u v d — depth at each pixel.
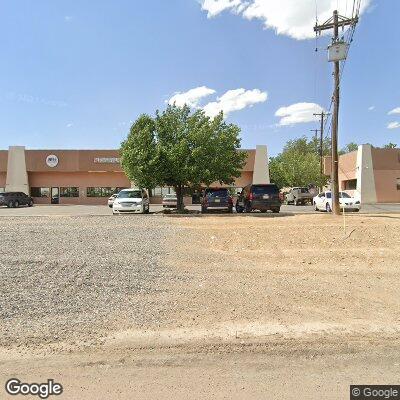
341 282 7.75
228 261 9.77
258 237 12.88
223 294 6.80
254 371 4.06
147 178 24.84
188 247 11.59
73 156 48.41
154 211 30.86
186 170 24.28
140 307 6.10
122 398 3.54
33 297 6.59
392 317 5.72
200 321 5.46
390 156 42.03
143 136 24.70
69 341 4.80
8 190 48.12
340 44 18.33
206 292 6.92
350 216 18.23
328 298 6.62
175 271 8.61
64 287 7.19
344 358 4.38
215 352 4.50
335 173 18.95
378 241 12.09
